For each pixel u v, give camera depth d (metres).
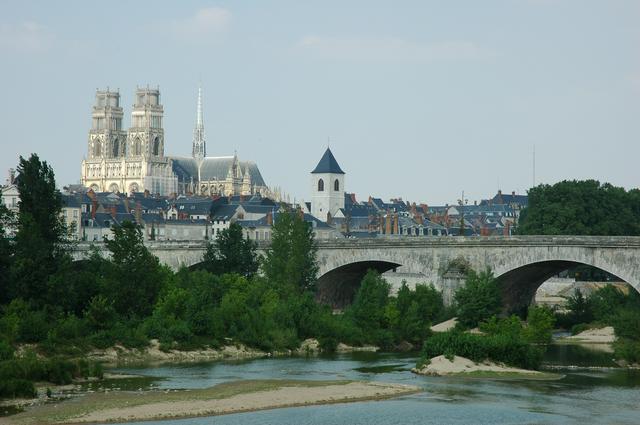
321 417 144.62
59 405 148.38
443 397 159.25
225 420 142.12
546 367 190.88
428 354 191.12
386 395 160.25
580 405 153.50
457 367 182.62
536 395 161.12
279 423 140.62
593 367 191.12
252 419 142.88
